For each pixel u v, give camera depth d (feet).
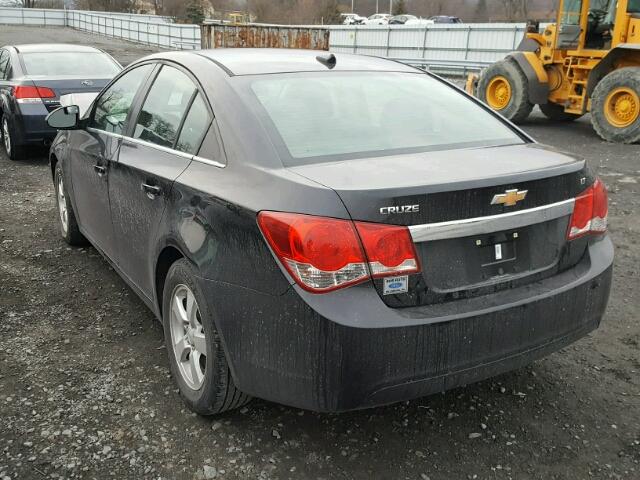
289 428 9.55
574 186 9.02
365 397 7.68
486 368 8.27
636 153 32.78
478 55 81.35
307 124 9.44
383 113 10.27
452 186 7.77
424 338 7.69
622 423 9.79
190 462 8.79
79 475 8.50
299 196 7.76
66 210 17.13
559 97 41.57
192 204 9.21
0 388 10.46
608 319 13.34
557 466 8.81
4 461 8.71
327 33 59.11
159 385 10.66
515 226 8.34
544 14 176.35
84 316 13.26
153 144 11.28
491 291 8.34
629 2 36.14
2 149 32.55
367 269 7.54
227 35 57.36
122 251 12.52
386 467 8.75
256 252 7.99
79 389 10.50
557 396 10.50
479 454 9.04
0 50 33.06
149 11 228.02
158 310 10.97
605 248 9.74
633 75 34.60
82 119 14.97
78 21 171.53
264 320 7.97
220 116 9.62
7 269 15.85
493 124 10.93
